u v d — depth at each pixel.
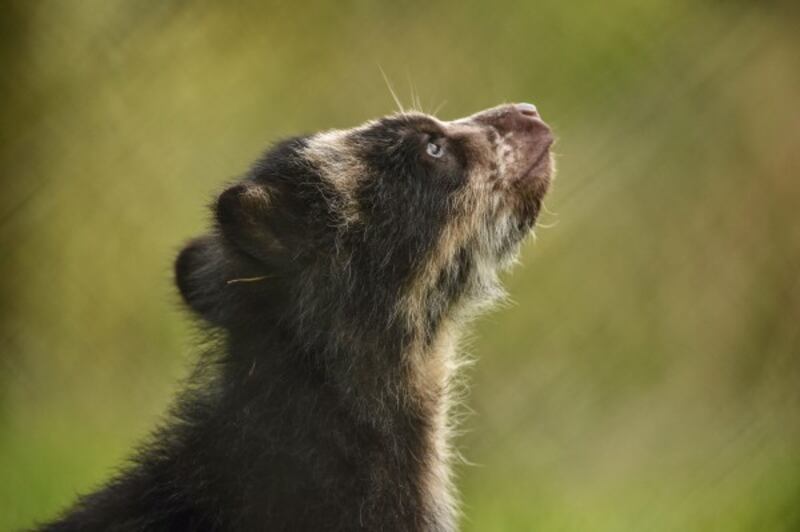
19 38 18.56
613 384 17.97
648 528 16.23
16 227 18.67
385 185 11.77
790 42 19.00
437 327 11.90
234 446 10.68
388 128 12.02
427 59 19.14
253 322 11.07
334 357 11.04
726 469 17.08
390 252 11.62
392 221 11.70
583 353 18.14
